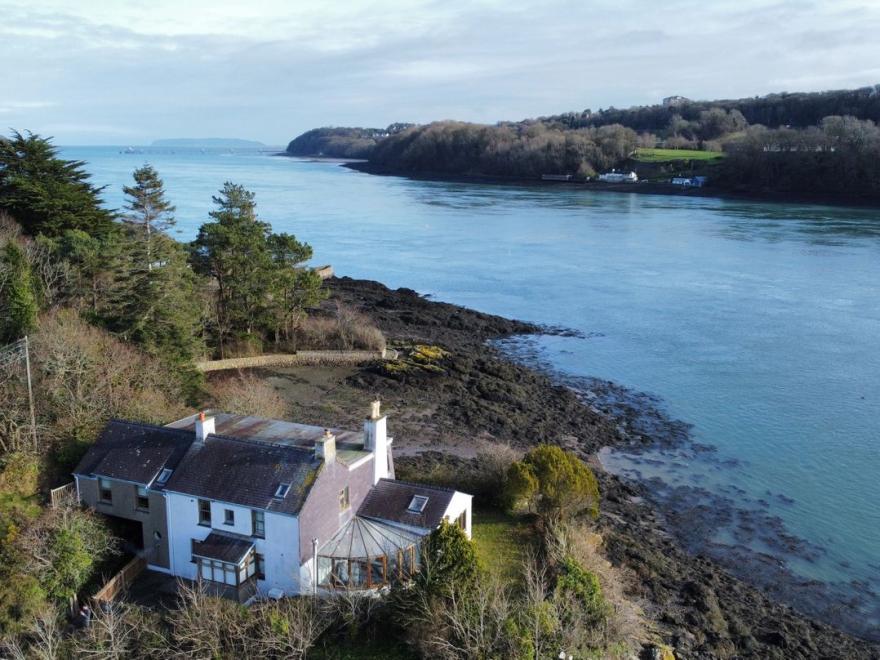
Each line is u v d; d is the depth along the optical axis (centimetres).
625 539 4859
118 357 5703
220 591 3788
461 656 3173
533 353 9025
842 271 12925
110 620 3238
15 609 3541
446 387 7669
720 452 6381
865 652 3991
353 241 16725
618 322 10256
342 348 8438
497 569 4072
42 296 6291
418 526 3969
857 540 5084
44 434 4706
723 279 12562
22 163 8056
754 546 5009
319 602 3603
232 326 8312
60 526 3838
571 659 3322
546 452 4838
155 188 7562
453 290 12231
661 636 3866
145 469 4122
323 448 3850
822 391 7644
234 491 3847
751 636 4022
